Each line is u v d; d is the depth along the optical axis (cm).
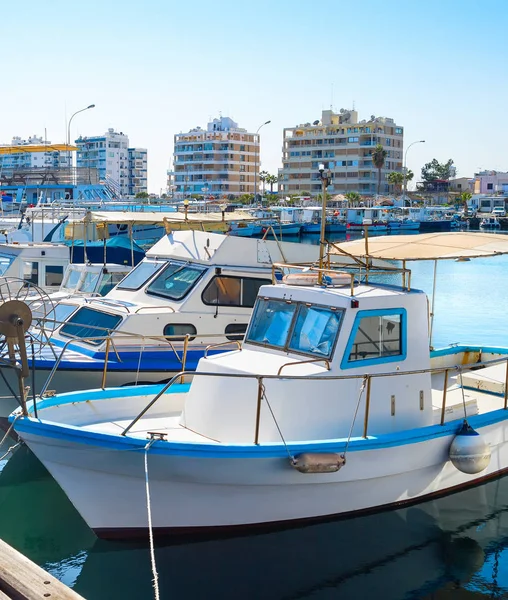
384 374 962
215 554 938
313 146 14675
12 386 1269
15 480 1171
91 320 1428
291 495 940
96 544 946
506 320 2834
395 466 982
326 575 916
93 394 1062
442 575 921
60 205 3775
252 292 1497
